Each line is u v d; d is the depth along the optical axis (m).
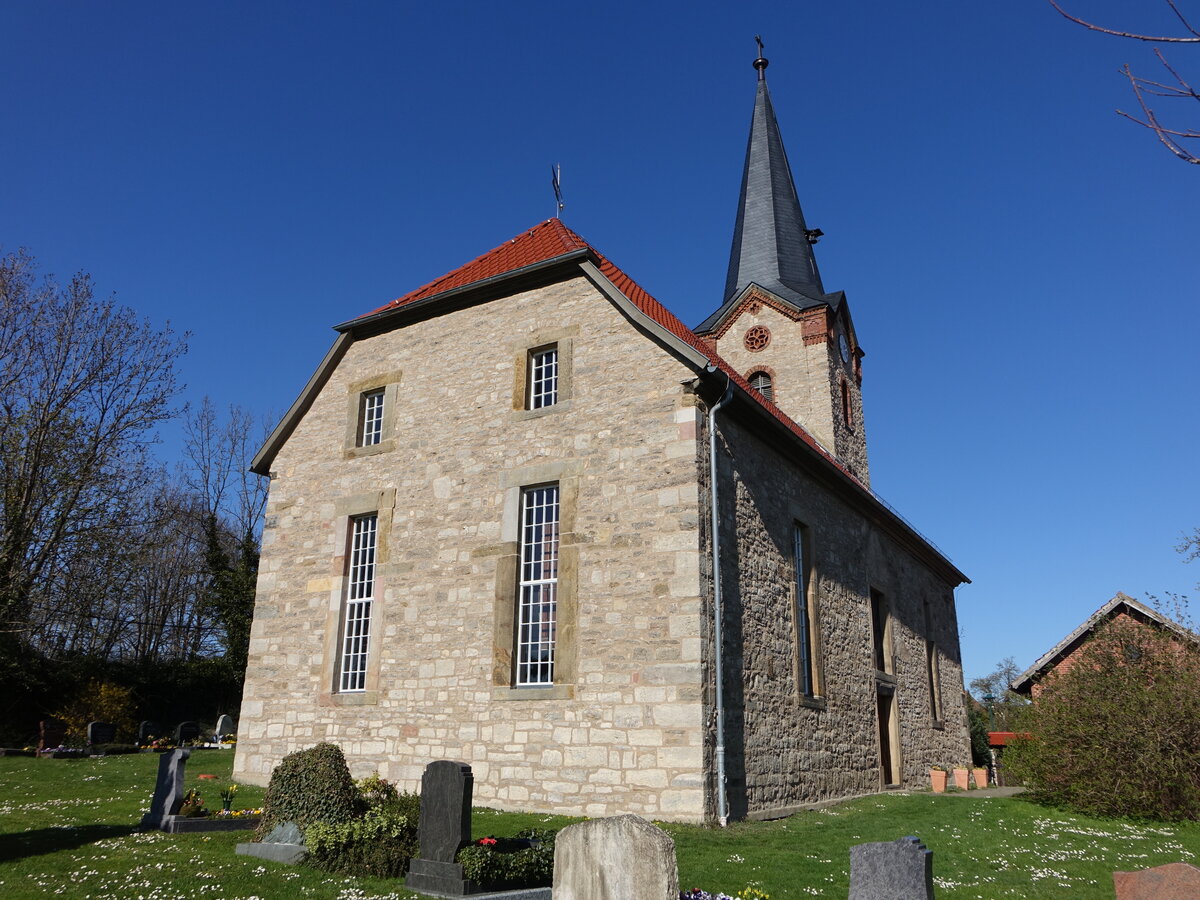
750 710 13.20
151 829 10.97
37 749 20.75
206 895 7.70
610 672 12.69
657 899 6.44
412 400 16.55
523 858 8.64
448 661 14.38
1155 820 14.54
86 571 25.42
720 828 11.48
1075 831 13.09
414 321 17.12
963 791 21.03
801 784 14.45
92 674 26.14
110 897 7.46
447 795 8.62
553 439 14.45
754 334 27.64
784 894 8.44
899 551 22.86
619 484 13.52
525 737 13.16
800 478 16.84
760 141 31.86
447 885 8.11
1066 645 25.39
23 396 24.14
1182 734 14.95
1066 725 15.82
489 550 14.53
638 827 6.67
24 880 7.89
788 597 15.39
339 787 9.81
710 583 12.70
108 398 25.44
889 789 18.73
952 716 25.48
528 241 18.06
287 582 16.97
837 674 16.89
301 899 7.77
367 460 16.69
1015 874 9.98
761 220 30.36
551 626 13.72
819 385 26.20
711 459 13.38
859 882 6.94
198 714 29.03
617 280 15.80
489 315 16.08
